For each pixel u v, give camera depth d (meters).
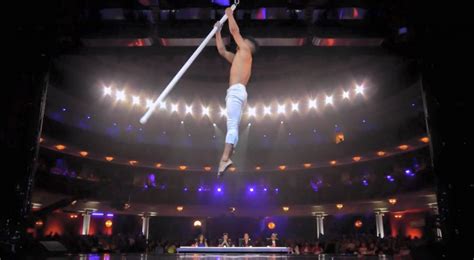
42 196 27.06
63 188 28.02
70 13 7.19
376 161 34.47
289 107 35.66
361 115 32.56
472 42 6.43
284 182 38.22
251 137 37.91
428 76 6.73
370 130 33.00
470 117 6.21
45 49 7.02
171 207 36.59
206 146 37.53
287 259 6.54
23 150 6.41
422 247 6.12
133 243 25.97
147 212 35.81
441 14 6.73
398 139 30.11
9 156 6.28
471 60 6.39
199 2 7.53
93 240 24.22
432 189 28.02
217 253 12.59
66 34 7.42
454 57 6.52
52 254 6.95
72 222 33.28
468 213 5.87
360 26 7.80
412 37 7.25
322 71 30.66
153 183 37.47
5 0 6.70
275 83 33.09
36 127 6.67
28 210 6.34
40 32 6.94
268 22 7.84
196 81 33.12
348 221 37.41
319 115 34.66
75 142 29.62
